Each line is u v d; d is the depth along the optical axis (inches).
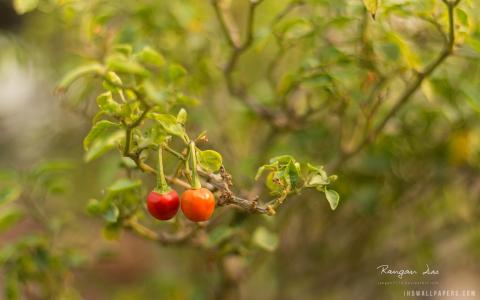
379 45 24.8
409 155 29.3
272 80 27.5
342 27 25.5
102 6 27.6
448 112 26.8
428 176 30.5
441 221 35.3
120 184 22.6
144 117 20.1
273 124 27.4
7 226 26.5
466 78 27.2
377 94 26.0
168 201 20.6
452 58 27.6
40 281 28.0
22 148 41.6
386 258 33.1
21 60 36.1
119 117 20.3
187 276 38.3
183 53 28.4
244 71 34.5
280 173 20.8
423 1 22.6
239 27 33.6
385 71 25.7
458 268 38.7
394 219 32.7
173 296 36.0
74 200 35.9
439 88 26.4
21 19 44.8
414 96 28.3
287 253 34.7
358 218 32.0
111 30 28.0
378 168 28.4
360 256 33.4
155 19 27.6
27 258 26.9
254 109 27.4
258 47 25.6
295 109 27.5
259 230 24.9
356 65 24.9
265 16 30.1
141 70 19.1
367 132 25.7
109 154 35.2
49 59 37.0
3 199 25.7
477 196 32.8
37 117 41.6
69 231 29.9
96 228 34.1
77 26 28.8
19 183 26.8
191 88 27.5
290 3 24.9
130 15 27.7
